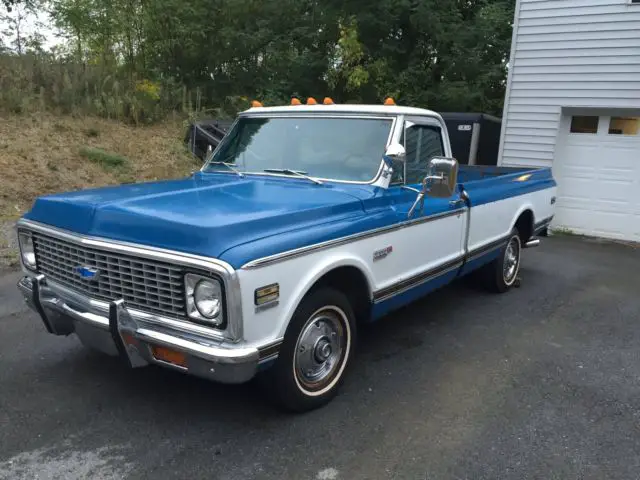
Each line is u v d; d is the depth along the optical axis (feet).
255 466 10.02
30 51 48.19
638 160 34.60
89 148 36.78
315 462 10.18
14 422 11.17
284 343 10.73
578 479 9.95
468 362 14.83
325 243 11.00
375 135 13.89
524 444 10.98
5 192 29.22
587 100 35.29
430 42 55.93
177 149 41.27
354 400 12.52
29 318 16.70
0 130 35.94
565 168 37.24
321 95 55.67
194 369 9.67
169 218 9.86
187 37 53.98
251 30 55.77
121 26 53.06
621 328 17.92
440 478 9.86
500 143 38.91
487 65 56.18
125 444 10.55
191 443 10.64
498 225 19.31
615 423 11.89
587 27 34.53
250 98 54.49
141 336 9.92
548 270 26.02
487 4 57.62
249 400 12.30
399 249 13.57
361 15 52.54
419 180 15.16
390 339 16.33
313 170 14.17
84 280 11.00
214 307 9.35
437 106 54.19
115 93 45.29
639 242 34.88
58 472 9.66
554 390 13.33
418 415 11.94
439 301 20.21
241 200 11.62
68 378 13.06
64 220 11.27
